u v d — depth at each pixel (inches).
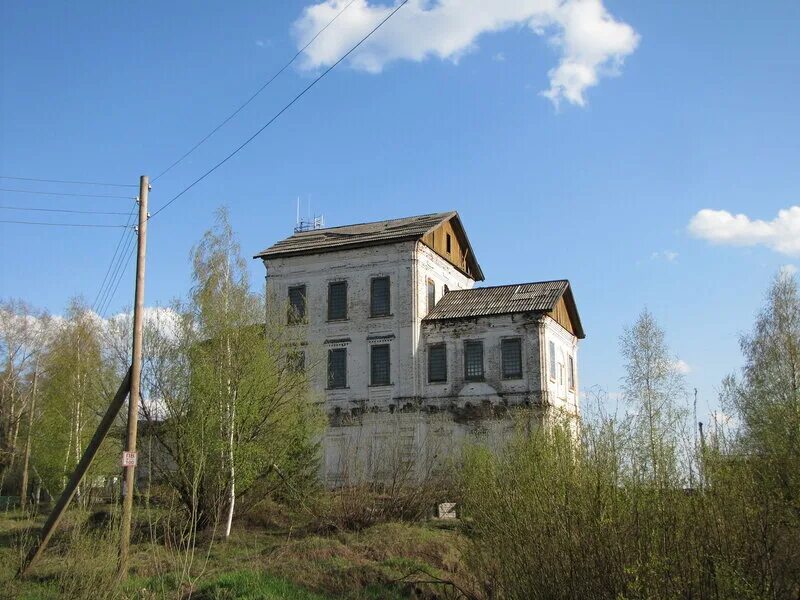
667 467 414.0
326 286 1775.3
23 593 678.5
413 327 1674.5
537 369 1588.3
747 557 379.9
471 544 575.5
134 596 625.9
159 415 1114.1
